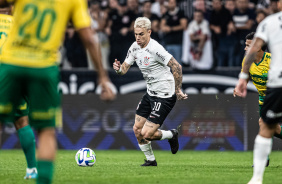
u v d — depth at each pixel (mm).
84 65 39562
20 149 36375
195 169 21062
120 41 39281
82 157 22000
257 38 13430
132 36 39219
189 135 35844
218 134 35719
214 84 36750
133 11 39188
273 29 13352
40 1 11258
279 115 13672
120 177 17375
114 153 32812
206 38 37906
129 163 24625
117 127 36281
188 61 38250
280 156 30875
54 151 11875
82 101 36625
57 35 11477
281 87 13367
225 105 35812
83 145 36500
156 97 22391
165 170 20469
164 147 35938
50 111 11617
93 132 36500
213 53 38094
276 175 18375
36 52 11297
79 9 11672
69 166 22312
